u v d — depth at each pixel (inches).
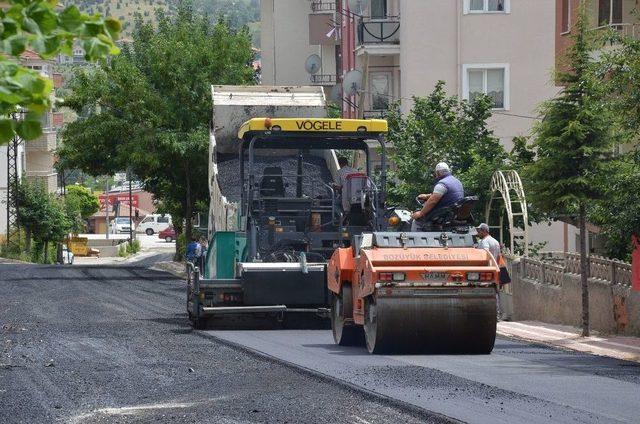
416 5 3550.7
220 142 2628.0
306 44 5753.0
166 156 3937.0
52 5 434.6
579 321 1925.4
